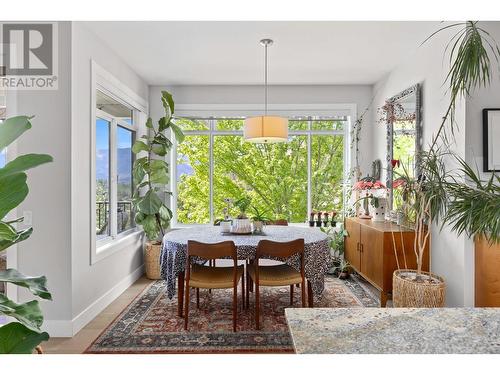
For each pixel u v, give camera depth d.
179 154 5.17
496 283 2.68
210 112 4.89
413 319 1.10
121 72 3.84
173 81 4.67
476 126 2.74
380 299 3.40
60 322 2.73
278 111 4.88
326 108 4.86
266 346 2.53
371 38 3.30
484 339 0.96
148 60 3.86
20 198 0.94
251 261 3.36
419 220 2.78
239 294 3.68
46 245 2.74
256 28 3.09
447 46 2.91
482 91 2.74
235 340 2.62
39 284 1.19
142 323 2.95
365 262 3.73
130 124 4.47
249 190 5.35
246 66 4.07
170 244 3.00
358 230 3.96
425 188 2.72
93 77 3.10
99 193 3.69
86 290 2.99
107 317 3.10
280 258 2.84
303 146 5.27
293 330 1.03
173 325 2.90
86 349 2.51
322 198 5.19
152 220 4.20
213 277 2.92
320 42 3.39
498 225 1.73
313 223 4.92
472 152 2.75
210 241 3.00
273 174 5.33
